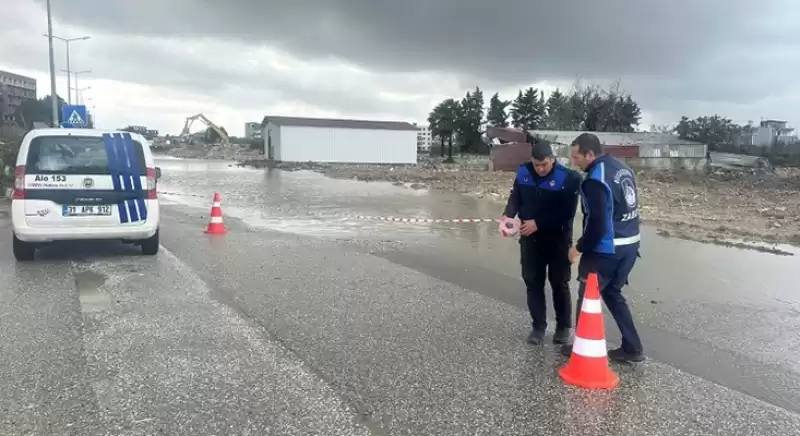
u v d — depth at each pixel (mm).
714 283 8234
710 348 5434
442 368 4719
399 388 4312
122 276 7559
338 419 3812
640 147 51906
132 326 5527
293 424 3734
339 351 5031
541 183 5223
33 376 4355
